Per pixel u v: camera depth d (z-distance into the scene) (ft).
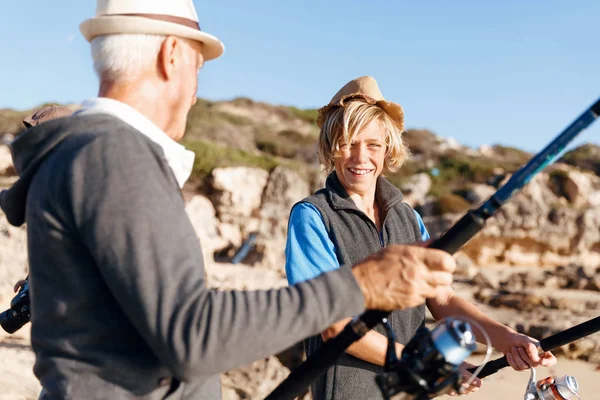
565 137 3.69
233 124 107.86
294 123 126.00
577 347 28.27
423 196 79.20
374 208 7.83
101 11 4.24
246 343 3.34
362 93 7.47
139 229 3.37
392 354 4.13
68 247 3.58
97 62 4.19
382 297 3.71
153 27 4.12
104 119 3.81
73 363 3.72
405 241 7.66
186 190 55.47
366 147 7.35
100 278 3.63
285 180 58.80
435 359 3.87
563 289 50.08
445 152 114.32
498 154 125.70
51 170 3.64
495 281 50.01
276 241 54.75
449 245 3.89
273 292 3.54
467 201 80.94
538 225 72.33
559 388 6.76
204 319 3.30
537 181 76.54
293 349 23.63
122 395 3.71
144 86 4.18
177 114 4.36
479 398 20.83
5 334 17.25
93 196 3.44
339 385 6.65
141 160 3.58
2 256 20.81
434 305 7.56
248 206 56.85
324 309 3.54
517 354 6.87
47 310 3.74
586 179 82.33
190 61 4.36
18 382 12.83
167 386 3.88
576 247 73.41
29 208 3.71
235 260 49.96
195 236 3.65
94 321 3.68
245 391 18.11
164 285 3.33
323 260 6.82
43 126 3.82
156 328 3.30
